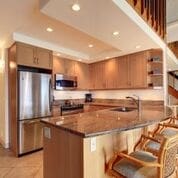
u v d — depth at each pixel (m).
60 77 4.74
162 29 3.89
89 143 1.53
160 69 4.17
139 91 4.74
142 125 1.87
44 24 2.95
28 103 3.49
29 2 2.26
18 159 3.20
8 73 3.89
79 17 2.26
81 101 5.80
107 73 5.12
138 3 2.54
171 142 1.37
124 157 1.49
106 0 1.86
